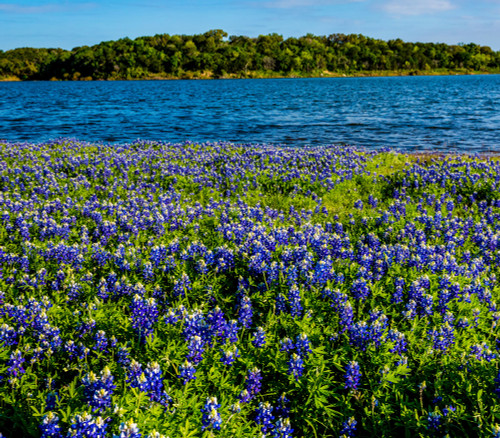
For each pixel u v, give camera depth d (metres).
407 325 7.13
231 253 8.75
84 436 4.01
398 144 33.59
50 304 7.00
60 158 21.86
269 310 7.05
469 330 6.86
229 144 29.11
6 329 5.89
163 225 11.78
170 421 4.62
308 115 57.72
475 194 16.39
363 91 121.12
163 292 7.92
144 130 43.75
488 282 8.36
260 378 5.34
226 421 4.73
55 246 9.50
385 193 17.98
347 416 5.35
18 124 48.66
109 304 7.17
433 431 5.00
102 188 16.80
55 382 5.53
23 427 4.74
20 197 14.17
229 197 16.56
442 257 9.19
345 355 6.18
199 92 122.56
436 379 5.79
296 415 5.36
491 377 5.63
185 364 5.07
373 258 9.27
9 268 8.73
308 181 18.16
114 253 9.24
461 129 42.06
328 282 7.78
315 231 10.80
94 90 140.25
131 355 5.92
